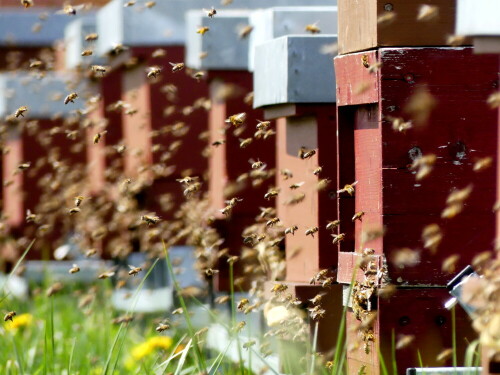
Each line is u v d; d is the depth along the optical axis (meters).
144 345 7.18
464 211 6.05
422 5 6.03
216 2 11.31
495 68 6.07
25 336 9.03
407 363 6.02
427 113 6.02
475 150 6.06
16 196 14.37
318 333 6.94
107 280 10.12
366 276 6.02
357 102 6.20
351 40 6.29
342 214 6.38
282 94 7.29
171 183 11.29
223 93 8.70
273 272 7.73
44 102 14.34
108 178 13.05
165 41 11.38
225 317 8.81
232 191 9.23
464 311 6.03
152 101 11.34
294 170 7.55
